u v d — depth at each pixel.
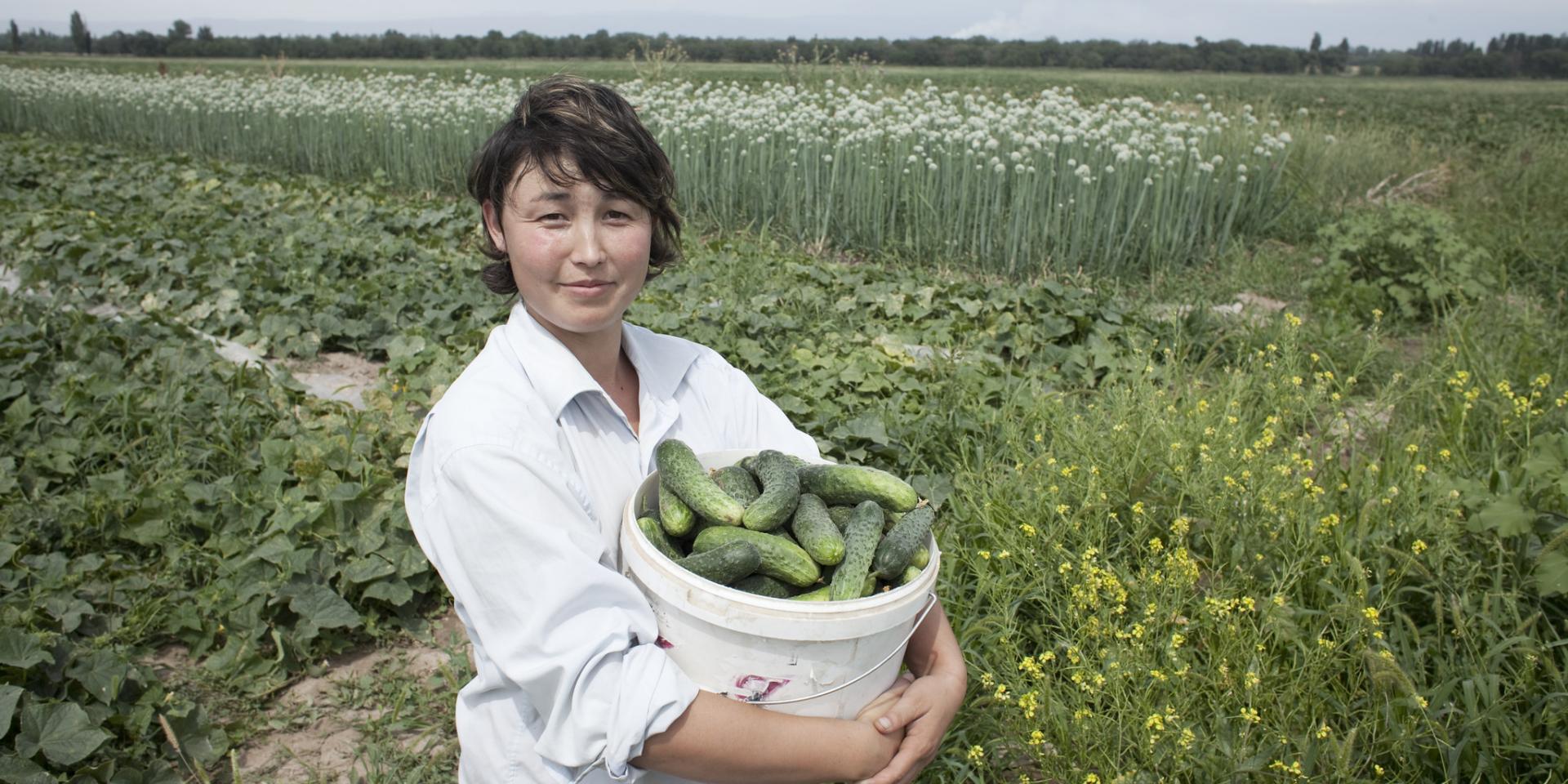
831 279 8.68
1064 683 3.55
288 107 17.89
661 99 13.82
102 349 6.68
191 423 5.73
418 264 9.29
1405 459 4.77
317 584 4.20
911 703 2.03
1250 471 4.40
